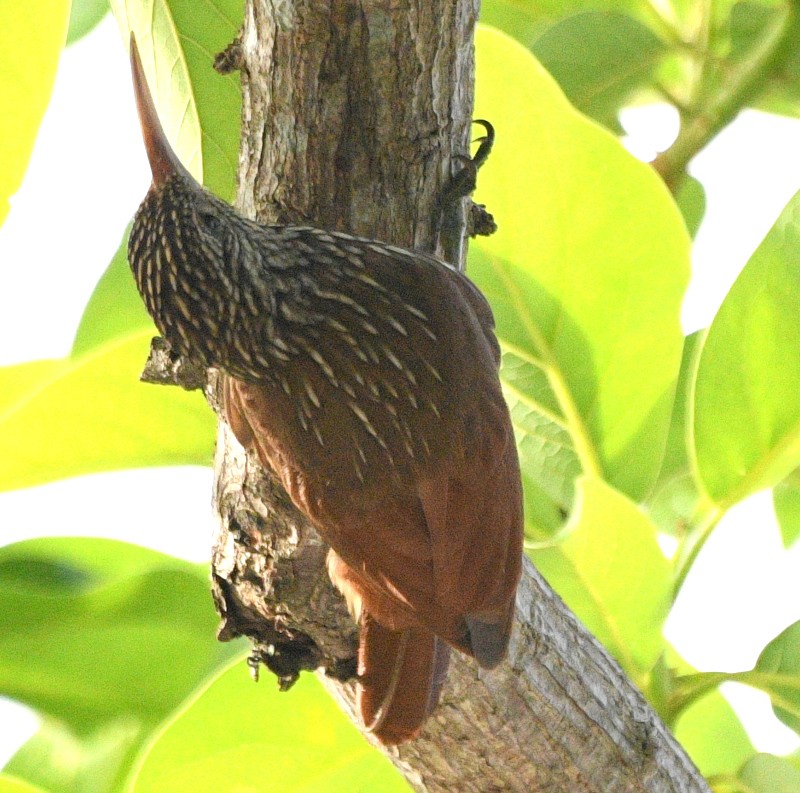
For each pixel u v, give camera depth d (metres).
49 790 5.53
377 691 5.34
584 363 5.45
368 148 5.34
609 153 5.43
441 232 5.36
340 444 5.34
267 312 5.35
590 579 5.41
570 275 5.44
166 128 5.41
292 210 5.35
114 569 5.55
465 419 5.34
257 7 5.32
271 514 5.35
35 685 5.53
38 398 5.45
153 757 5.43
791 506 5.53
